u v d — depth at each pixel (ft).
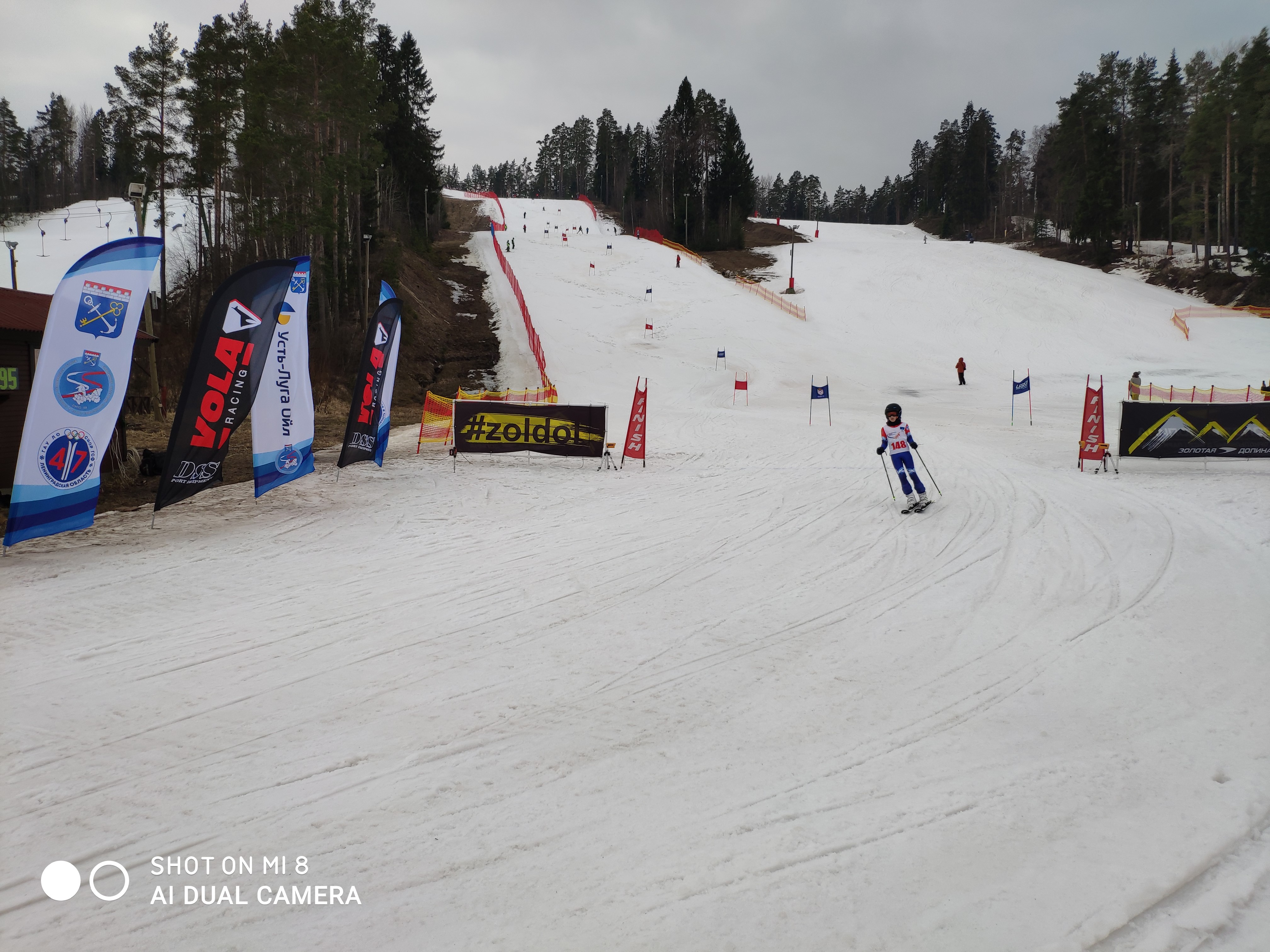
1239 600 22.29
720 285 202.39
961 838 11.62
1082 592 23.86
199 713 16.76
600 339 150.71
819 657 19.60
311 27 113.50
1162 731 14.99
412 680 18.49
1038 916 9.85
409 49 225.56
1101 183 220.84
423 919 10.12
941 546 30.22
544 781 13.74
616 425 80.18
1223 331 147.84
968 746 14.66
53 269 173.47
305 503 41.16
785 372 127.24
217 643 21.11
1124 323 156.76
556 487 45.91
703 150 311.88
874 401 104.47
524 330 153.89
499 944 9.57
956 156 389.80
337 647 20.71
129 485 45.16
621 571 28.04
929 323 163.53
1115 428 73.20
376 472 51.26
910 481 36.32
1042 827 11.84
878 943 9.43
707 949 9.41
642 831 12.09
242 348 35.83
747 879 10.81
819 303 182.19
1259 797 12.45
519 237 280.31
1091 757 14.07
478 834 12.09
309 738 15.56
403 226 209.77
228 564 29.30
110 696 17.65
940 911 10.00
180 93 115.65
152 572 28.07
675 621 22.54
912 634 21.04
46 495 30.94
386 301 46.65
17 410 43.52
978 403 100.48
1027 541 30.19
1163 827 11.75
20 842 12.07
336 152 121.19
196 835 12.21
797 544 31.37
